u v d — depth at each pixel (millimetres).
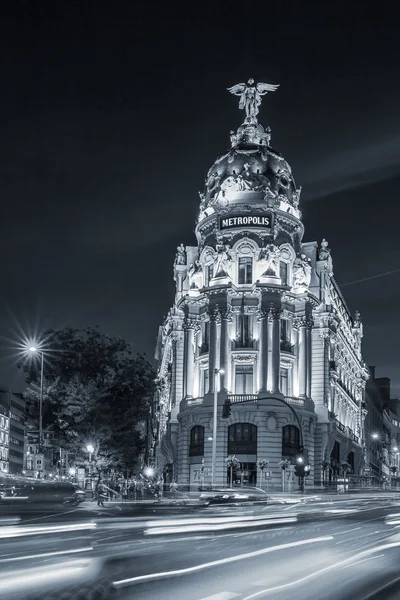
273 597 12508
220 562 16766
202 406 76438
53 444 63688
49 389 62156
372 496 53781
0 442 171625
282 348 78875
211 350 77875
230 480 73438
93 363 63344
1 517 31188
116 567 15758
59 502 43438
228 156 85312
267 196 80875
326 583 14203
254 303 78438
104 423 62438
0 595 12531
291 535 24234
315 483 78000
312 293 83750
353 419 108312
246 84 90125
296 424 76312
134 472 91000
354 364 110625
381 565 17031
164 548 19516
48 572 15008
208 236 83688
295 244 84062
